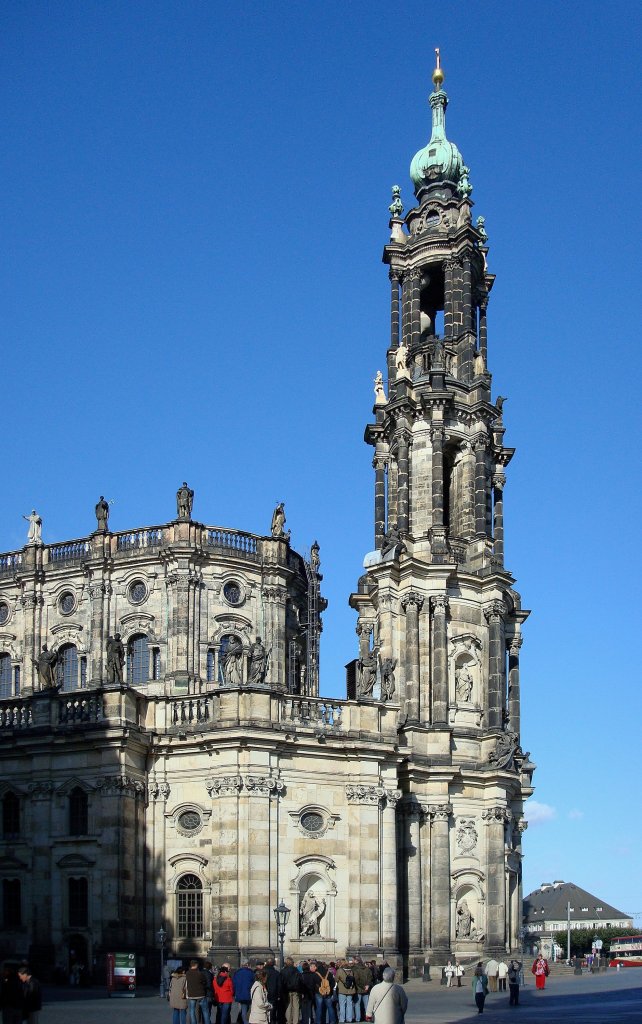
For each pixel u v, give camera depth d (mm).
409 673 83938
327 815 70750
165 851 69000
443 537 88000
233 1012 49562
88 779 67188
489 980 70938
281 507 91250
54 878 66688
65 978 64438
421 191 98562
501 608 88438
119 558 85438
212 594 85562
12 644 87375
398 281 96688
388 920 71750
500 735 84750
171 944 67625
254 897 66438
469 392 93188
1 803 69188
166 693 82125
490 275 97750
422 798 81438
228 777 67875
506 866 83500
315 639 96562
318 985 44219
